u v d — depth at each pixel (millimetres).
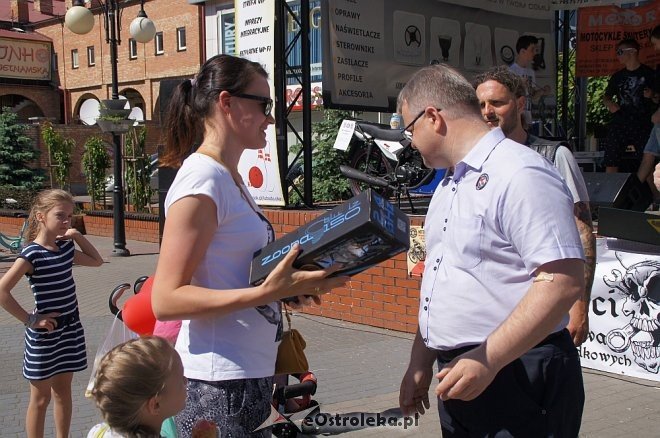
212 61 2494
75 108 42625
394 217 2119
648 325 5207
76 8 12391
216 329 2393
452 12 9773
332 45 8281
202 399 2377
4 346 6941
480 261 2287
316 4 16250
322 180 14008
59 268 4223
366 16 8648
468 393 2117
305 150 8180
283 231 7559
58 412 4285
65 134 33156
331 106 8336
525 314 2076
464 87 2400
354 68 8555
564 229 2105
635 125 9453
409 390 2768
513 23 10594
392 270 6926
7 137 25188
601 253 5426
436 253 2482
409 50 9227
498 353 2092
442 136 2410
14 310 4102
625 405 4832
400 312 6895
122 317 3133
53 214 4223
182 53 35688
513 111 3617
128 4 37594
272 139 7879
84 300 9109
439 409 2646
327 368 5902
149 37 13391
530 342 2076
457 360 2186
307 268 2154
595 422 4551
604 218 5000
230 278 2365
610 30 11094
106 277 10789
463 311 2322
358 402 5012
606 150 9859
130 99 39750
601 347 5504
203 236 2262
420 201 10180
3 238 13578
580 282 2109
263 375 2445
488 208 2238
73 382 5797
